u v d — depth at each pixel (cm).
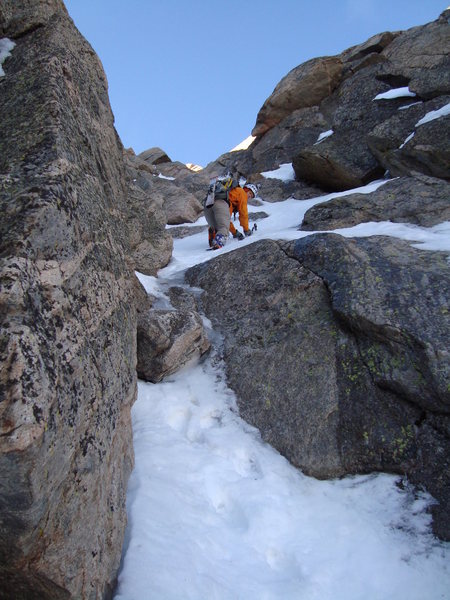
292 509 277
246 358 387
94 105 318
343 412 324
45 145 216
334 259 409
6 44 302
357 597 227
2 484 134
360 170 845
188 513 256
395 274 375
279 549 251
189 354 388
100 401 203
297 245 455
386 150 807
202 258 602
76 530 169
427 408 305
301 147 1182
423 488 279
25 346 146
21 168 205
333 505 283
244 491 283
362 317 342
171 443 311
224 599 210
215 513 266
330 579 234
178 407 351
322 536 260
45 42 286
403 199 570
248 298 440
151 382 378
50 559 155
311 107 1283
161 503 254
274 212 855
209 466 297
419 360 312
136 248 529
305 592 226
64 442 159
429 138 720
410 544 254
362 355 342
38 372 147
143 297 427
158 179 1153
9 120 239
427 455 289
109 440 210
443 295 345
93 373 198
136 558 216
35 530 145
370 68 1177
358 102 1069
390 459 297
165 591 203
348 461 304
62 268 190
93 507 185
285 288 420
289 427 329
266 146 1288
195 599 203
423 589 230
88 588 177
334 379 341
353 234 500
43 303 169
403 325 326
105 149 324
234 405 359
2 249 168
